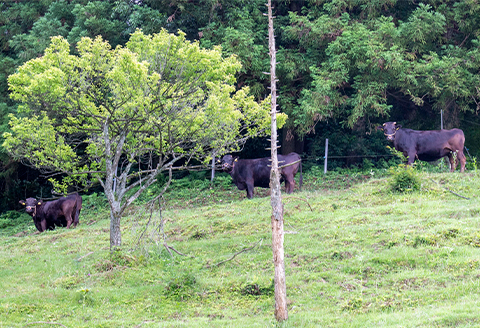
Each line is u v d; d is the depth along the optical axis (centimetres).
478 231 1145
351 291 983
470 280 946
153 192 2223
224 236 1372
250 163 1825
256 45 2067
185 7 2170
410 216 1330
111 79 1259
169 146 1277
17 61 2247
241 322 910
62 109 1240
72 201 1855
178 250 1301
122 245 1371
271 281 1046
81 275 1195
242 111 1540
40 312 1019
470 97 2189
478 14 2086
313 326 851
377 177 2061
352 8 2230
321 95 1984
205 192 2091
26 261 1383
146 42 1314
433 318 809
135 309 1015
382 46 1928
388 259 1068
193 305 1014
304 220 1409
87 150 1359
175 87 1263
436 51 2225
